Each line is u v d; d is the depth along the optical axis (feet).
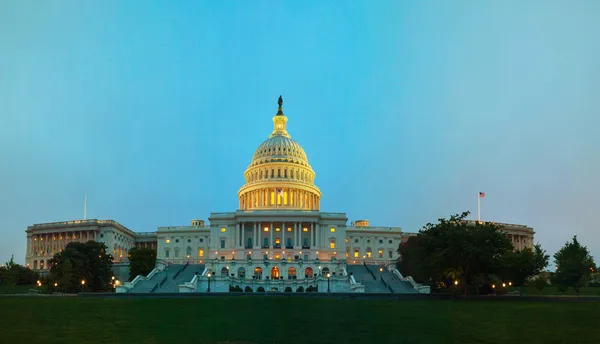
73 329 141.18
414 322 158.81
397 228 590.55
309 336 131.13
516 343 121.29
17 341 121.29
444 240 284.00
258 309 198.39
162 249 582.35
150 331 137.80
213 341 122.93
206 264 432.25
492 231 282.56
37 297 279.90
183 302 230.27
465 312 189.16
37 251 605.31
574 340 125.49
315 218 533.96
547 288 388.57
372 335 132.77
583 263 397.19
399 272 423.64
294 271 433.48
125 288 366.63
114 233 594.24
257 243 529.45
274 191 584.81
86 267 401.08
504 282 395.34
